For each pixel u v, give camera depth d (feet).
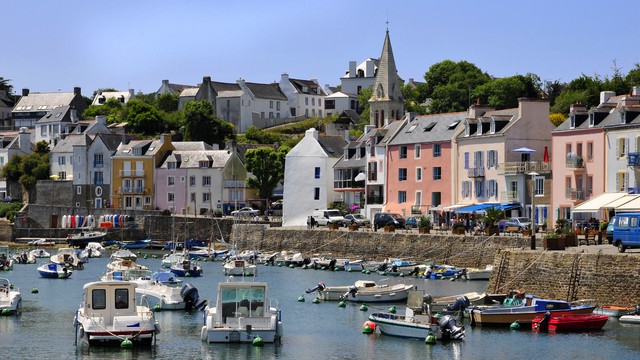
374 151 479.00
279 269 384.06
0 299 263.70
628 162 344.08
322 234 416.87
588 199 363.97
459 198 426.51
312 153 497.46
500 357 202.18
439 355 205.16
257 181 587.68
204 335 215.92
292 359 202.80
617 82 580.30
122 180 605.73
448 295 273.13
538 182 387.55
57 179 634.43
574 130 369.71
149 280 303.68
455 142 428.15
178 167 590.55
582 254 249.14
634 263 237.45
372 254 387.55
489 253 333.62
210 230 506.48
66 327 242.37
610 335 220.02
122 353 208.13
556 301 229.86
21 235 557.74
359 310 267.80
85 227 549.95
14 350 212.64
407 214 451.12
